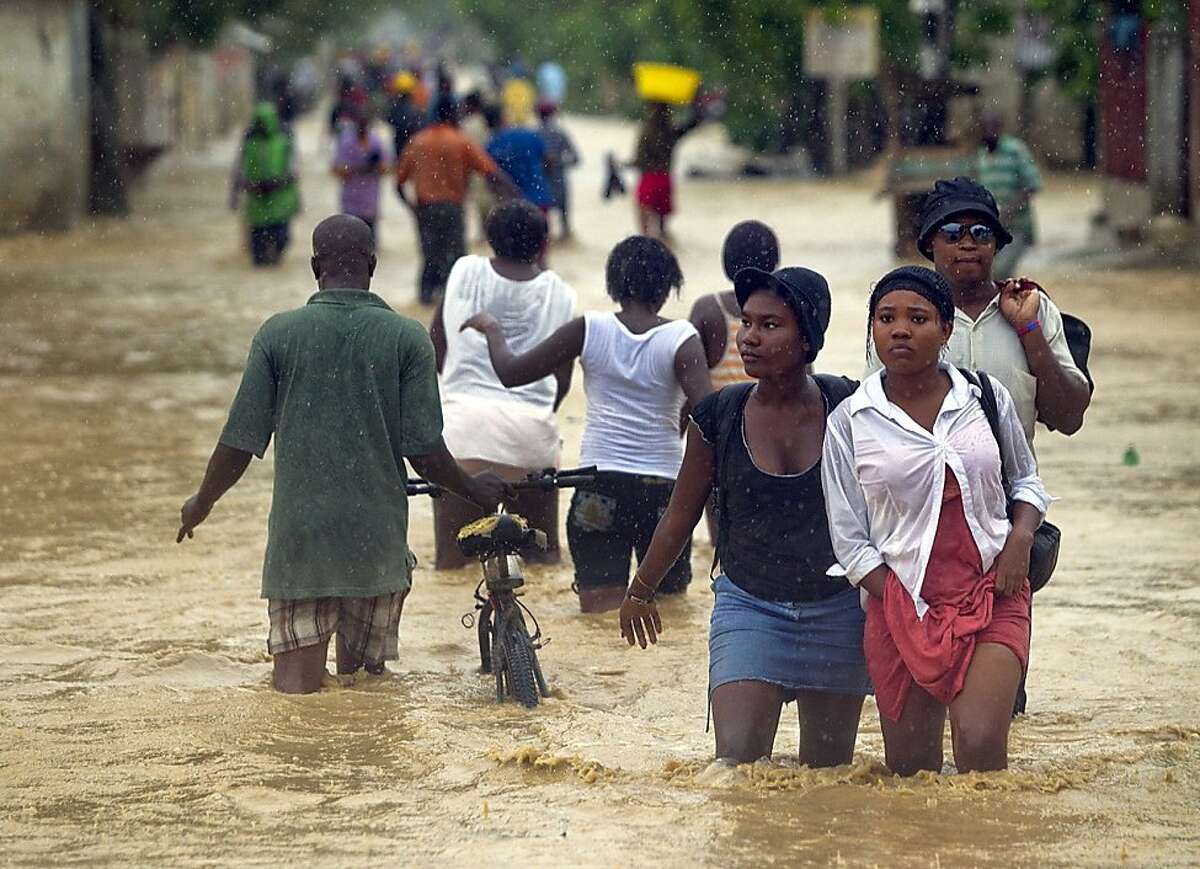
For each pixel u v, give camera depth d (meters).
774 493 21.56
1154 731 24.41
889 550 20.86
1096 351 62.69
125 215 120.06
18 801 21.11
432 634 30.44
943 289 20.70
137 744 23.42
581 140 198.38
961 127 99.19
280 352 26.16
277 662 26.55
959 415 20.80
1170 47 93.00
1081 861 18.66
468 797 21.11
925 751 21.52
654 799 20.81
